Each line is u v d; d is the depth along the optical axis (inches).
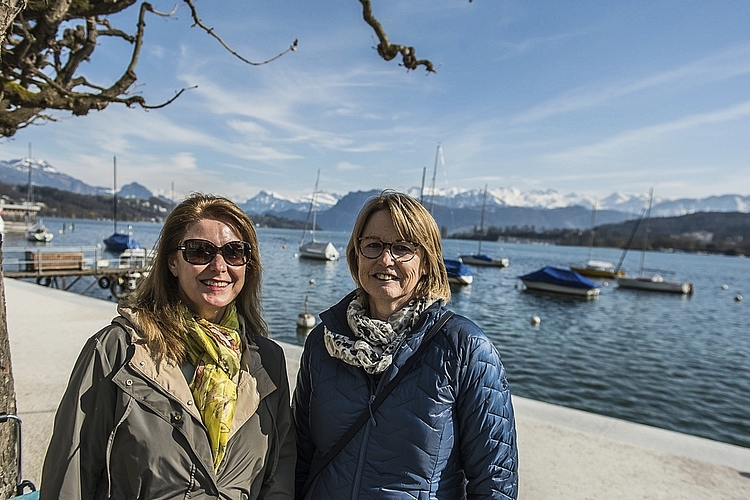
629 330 788.0
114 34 184.1
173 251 61.9
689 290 1424.7
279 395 65.8
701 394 444.8
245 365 62.5
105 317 295.3
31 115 143.3
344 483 59.1
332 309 69.4
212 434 54.6
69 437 49.2
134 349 54.2
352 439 60.2
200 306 62.2
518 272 1937.7
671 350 643.5
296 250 2544.3
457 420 58.6
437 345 58.9
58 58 168.7
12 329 258.2
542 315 900.0
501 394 57.8
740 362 584.1
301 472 69.8
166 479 51.4
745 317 1007.6
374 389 60.7
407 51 157.8
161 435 51.7
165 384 53.7
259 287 71.1
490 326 757.3
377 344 61.9
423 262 64.9
